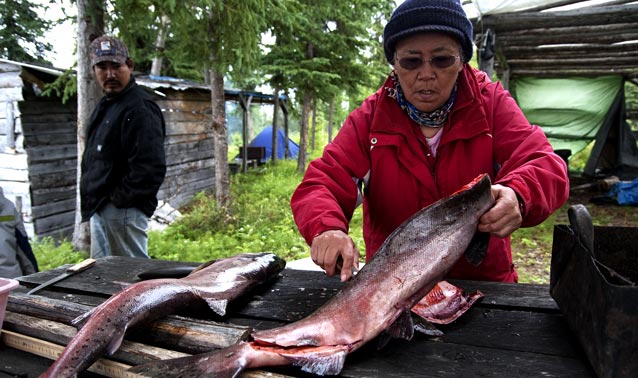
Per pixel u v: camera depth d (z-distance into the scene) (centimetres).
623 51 895
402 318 147
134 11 547
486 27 746
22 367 154
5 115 710
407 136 193
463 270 211
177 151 1068
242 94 1481
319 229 166
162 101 1005
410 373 133
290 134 3278
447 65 171
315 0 1200
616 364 112
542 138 180
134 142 364
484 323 161
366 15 1358
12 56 1237
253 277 200
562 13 689
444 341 151
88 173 379
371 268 151
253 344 138
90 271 243
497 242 207
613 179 1055
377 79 1625
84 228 593
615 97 1202
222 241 669
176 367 128
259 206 927
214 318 181
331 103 1839
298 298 194
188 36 668
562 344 144
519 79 1252
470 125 188
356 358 143
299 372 137
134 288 162
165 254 613
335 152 198
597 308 119
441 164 195
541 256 620
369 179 208
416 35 168
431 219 152
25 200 727
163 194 1009
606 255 162
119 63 360
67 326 163
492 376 129
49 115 757
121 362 149
